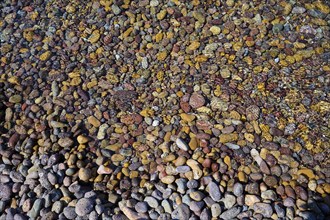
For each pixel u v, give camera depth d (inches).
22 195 43.7
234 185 42.8
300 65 51.8
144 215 41.6
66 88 51.9
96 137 47.8
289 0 57.9
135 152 46.4
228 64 52.4
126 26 57.2
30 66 54.2
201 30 56.0
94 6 59.6
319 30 54.8
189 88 50.7
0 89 52.0
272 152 45.1
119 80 52.4
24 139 47.8
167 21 57.1
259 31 55.1
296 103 48.5
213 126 47.3
